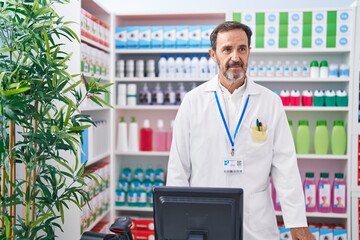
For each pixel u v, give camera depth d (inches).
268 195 80.0
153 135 145.3
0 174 78.7
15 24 72.8
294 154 76.7
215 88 80.8
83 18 102.7
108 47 129.6
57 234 98.8
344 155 126.2
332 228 128.7
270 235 78.1
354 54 123.3
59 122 75.2
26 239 73.3
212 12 130.1
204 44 132.3
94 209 115.0
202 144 79.7
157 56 144.0
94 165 125.1
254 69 130.3
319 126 129.6
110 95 133.1
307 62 137.7
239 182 78.4
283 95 129.3
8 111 65.3
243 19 128.4
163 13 132.2
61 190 98.3
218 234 46.3
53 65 73.9
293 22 126.6
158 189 47.1
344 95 126.1
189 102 81.6
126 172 141.0
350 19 124.1
